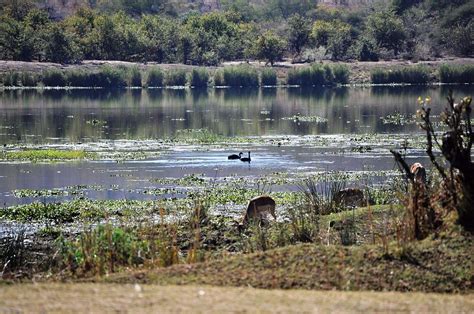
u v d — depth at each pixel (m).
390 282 27.33
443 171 33.66
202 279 27.09
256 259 28.66
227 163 73.62
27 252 38.41
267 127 111.31
